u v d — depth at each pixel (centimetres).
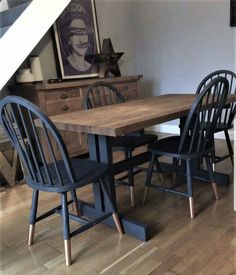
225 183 248
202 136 200
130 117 177
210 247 172
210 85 185
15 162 284
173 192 212
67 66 364
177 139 230
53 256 175
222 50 373
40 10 277
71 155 330
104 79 351
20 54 272
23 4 283
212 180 223
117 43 430
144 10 435
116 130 151
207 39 382
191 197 203
